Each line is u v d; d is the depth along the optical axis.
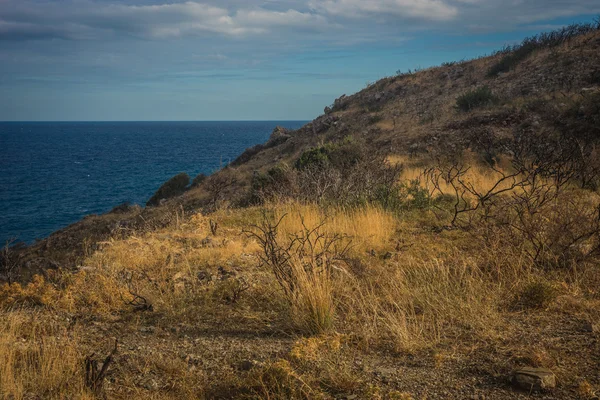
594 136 15.29
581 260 5.41
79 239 20.14
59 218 38.72
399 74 37.12
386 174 11.65
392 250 7.11
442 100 28.05
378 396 2.98
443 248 6.87
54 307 5.33
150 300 5.28
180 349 4.09
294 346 3.82
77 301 5.46
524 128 18.67
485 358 3.51
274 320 4.71
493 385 3.12
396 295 4.93
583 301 4.46
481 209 8.92
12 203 46.25
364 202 9.96
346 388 3.15
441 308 4.53
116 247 7.88
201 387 3.36
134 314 5.08
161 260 6.98
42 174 72.12
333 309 4.48
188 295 5.51
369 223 8.27
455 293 4.86
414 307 4.72
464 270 5.29
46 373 3.53
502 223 6.57
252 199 14.51
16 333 4.50
